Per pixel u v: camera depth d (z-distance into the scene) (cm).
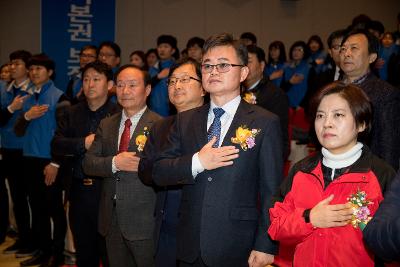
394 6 765
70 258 367
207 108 194
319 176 160
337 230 151
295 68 595
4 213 422
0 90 431
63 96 378
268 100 320
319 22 758
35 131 370
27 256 388
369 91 234
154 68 541
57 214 354
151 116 257
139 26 720
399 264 142
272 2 748
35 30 687
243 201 176
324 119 161
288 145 319
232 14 742
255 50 322
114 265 248
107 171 244
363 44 247
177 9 730
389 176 150
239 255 175
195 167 175
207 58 184
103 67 303
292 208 161
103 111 303
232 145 178
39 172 370
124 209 240
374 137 227
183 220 182
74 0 675
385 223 112
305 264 154
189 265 180
